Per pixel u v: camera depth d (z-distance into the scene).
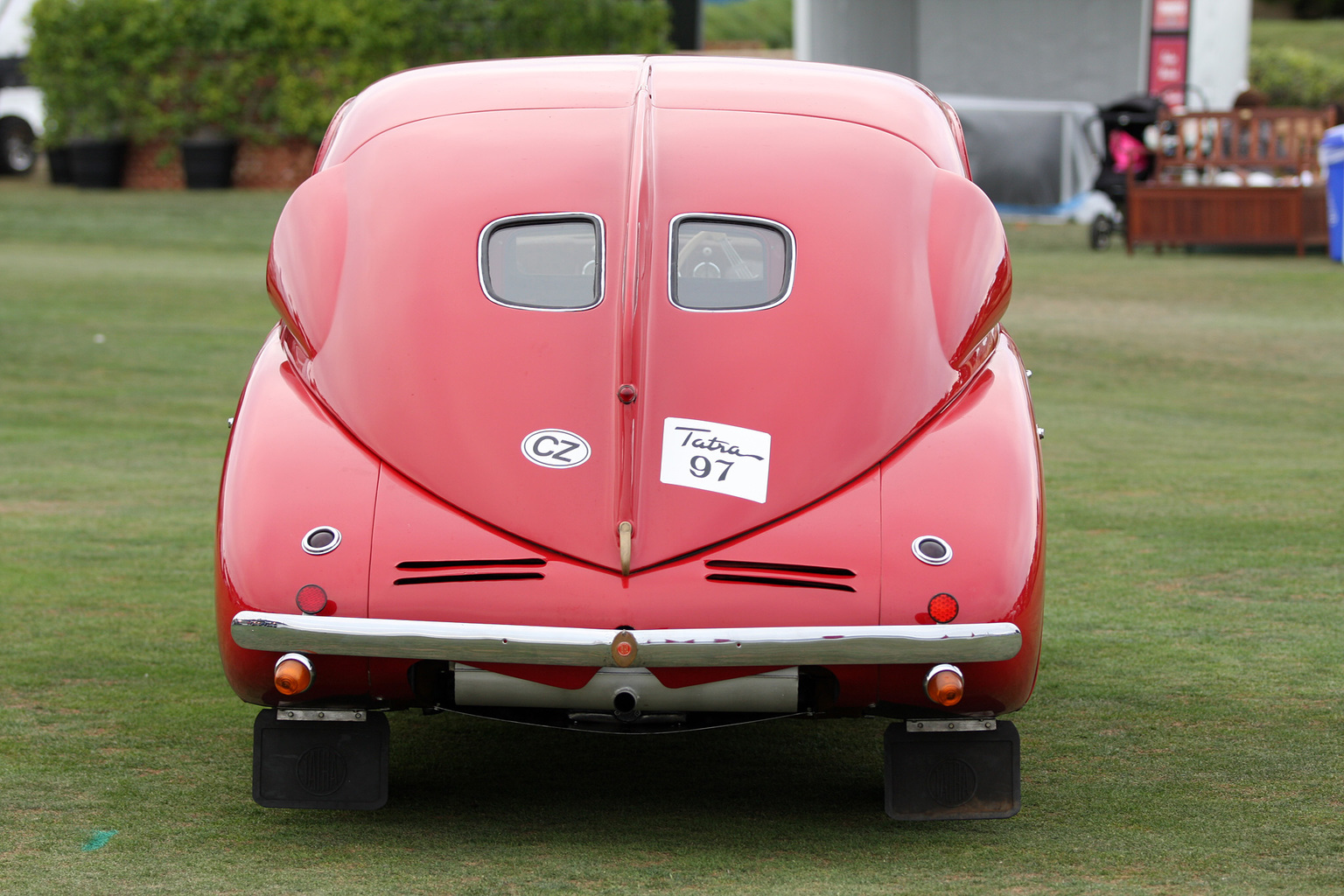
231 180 50.22
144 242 37.91
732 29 73.44
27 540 13.24
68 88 49.06
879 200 7.76
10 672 9.55
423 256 7.49
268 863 6.58
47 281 31.38
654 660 6.25
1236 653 9.97
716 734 8.75
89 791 7.52
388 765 6.85
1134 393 21.80
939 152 8.30
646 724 6.81
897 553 6.50
